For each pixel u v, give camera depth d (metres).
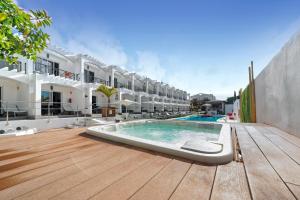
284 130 5.24
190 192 1.62
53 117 10.71
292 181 1.80
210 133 8.30
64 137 4.42
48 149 3.22
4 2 1.71
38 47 2.34
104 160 2.60
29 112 9.97
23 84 10.57
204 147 2.83
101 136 4.33
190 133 8.53
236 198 1.51
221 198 1.51
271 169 2.15
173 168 2.26
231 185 1.76
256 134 4.80
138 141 3.44
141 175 2.03
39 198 1.51
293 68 4.48
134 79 23.84
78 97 14.29
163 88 32.78
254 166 2.25
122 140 3.77
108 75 19.27
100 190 1.65
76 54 14.45
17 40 2.07
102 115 14.52
